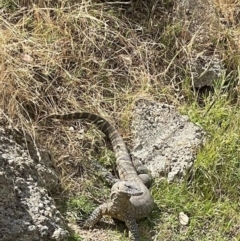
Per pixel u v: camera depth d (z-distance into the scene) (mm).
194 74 6332
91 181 5273
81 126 5602
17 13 6055
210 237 5133
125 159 5422
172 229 5117
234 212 5359
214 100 6184
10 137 5043
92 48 6145
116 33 6328
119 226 5000
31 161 4945
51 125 5496
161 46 6457
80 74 5949
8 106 5230
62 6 6176
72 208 5020
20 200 4570
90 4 6371
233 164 5617
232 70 6488
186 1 6797
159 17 6695
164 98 6141
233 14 6953
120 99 5938
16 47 5668
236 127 5898
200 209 5297
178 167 5484
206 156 5551
